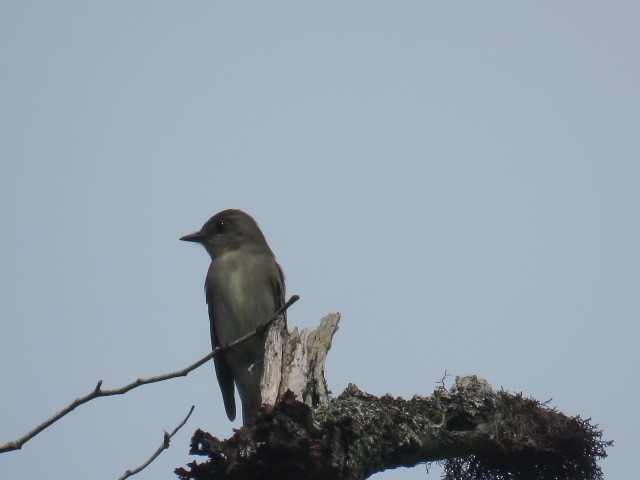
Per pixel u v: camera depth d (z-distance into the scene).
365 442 9.39
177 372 8.73
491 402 10.66
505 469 10.89
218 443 8.45
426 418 10.18
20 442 7.76
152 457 8.39
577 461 10.88
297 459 8.55
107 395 8.28
